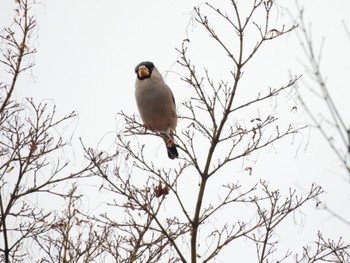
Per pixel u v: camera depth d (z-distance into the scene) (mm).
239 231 10773
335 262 10695
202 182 10766
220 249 10508
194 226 10531
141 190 11148
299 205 10797
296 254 10719
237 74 10875
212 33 10977
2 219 10750
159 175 10859
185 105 10875
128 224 11117
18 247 11023
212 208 10875
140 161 11008
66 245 11359
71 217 11570
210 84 10797
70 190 11695
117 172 11148
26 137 11641
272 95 10812
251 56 10945
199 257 10922
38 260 11297
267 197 10930
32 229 11258
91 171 11703
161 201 11180
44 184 11523
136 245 11242
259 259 10711
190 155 10875
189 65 10844
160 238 11258
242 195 10906
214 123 10812
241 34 11016
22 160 11523
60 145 11742
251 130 10812
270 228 10695
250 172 11008
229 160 10773
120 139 11336
